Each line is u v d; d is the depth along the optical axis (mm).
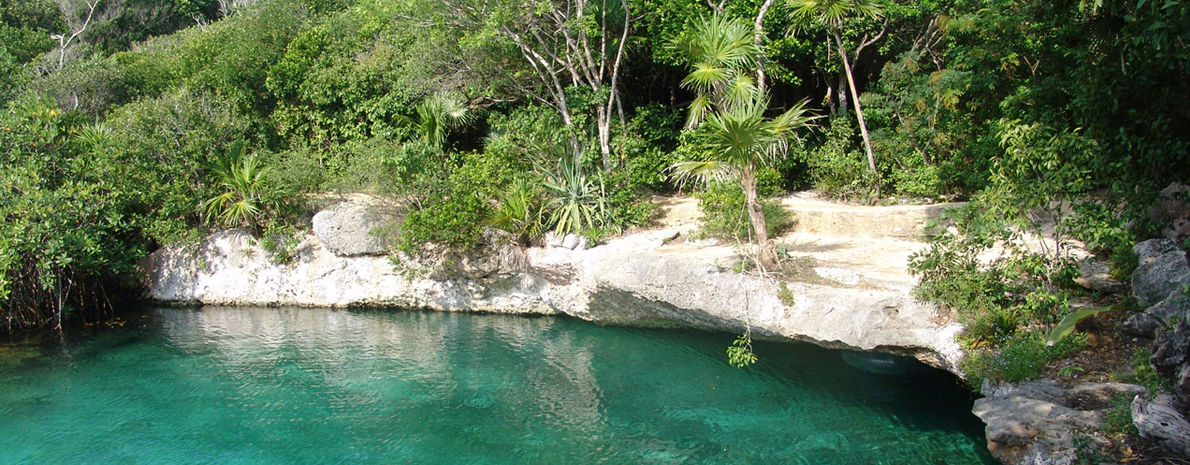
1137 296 9734
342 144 23422
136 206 19609
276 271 18703
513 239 16609
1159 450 7000
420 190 17391
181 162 19969
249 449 10484
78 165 17500
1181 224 10953
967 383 10727
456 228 16422
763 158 12281
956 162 17781
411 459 10094
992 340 9781
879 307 10703
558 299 16312
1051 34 15547
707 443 10195
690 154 16688
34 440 10883
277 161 19750
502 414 11539
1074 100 12766
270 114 24016
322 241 18062
